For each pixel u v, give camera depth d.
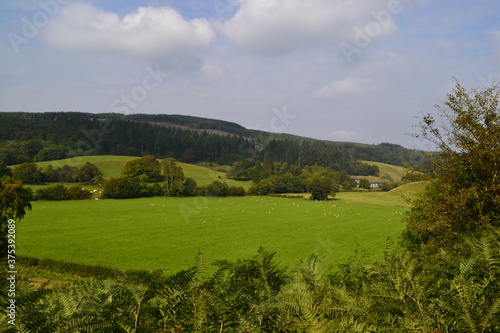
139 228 59.69
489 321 1.44
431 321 1.57
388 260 2.29
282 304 1.94
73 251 44.03
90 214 70.31
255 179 112.25
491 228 3.67
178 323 1.85
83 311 1.72
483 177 8.48
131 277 2.26
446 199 8.79
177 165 100.31
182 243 50.69
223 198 100.56
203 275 2.28
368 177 142.12
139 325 1.78
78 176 89.00
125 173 92.81
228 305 2.06
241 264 2.94
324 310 1.86
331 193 109.38
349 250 43.50
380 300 1.83
